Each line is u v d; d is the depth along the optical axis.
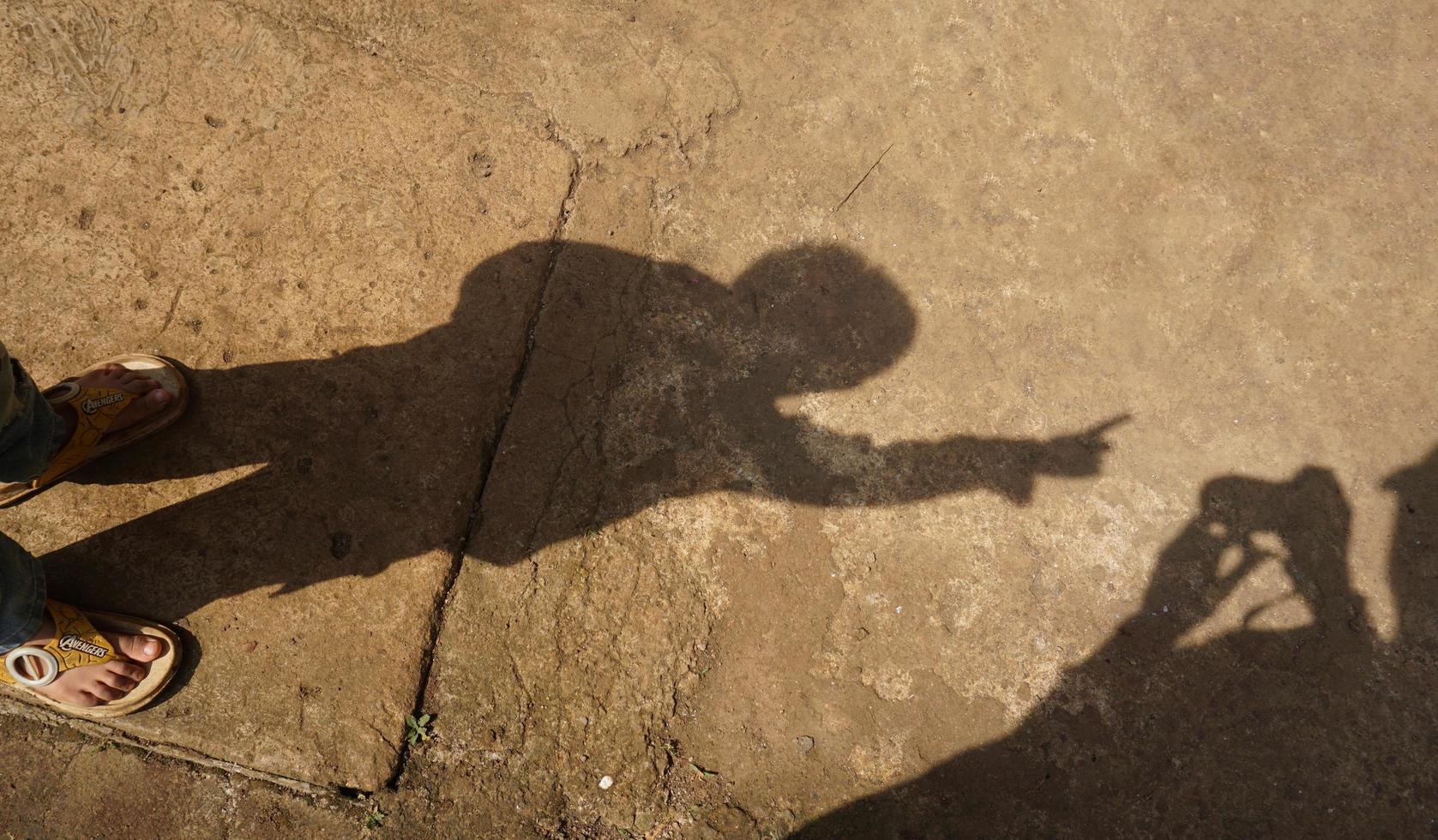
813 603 2.22
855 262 2.46
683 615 2.19
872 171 2.52
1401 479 2.37
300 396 2.23
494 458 2.24
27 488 2.11
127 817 2.01
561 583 2.18
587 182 2.44
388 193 2.37
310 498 2.18
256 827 2.01
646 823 2.08
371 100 2.42
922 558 2.26
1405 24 2.72
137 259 2.28
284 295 2.29
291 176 2.36
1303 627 2.27
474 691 2.11
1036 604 2.26
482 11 2.51
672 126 2.50
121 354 2.22
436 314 2.31
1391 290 2.51
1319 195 2.57
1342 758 2.19
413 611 2.13
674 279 2.40
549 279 2.36
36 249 2.26
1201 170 2.57
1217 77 2.65
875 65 2.60
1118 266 2.49
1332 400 2.42
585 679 2.14
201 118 2.36
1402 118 2.65
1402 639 2.27
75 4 2.38
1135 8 2.69
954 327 2.42
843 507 2.28
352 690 2.09
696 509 2.25
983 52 2.62
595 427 2.28
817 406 2.34
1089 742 2.18
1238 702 2.21
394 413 2.24
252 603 2.12
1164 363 2.43
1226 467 2.37
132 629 2.06
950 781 2.14
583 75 2.50
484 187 2.40
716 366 2.35
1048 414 2.38
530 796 2.07
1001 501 2.31
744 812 2.10
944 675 2.20
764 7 2.61
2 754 2.02
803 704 2.16
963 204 2.51
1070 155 2.57
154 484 2.17
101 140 2.33
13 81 2.34
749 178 2.49
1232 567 2.30
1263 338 2.46
